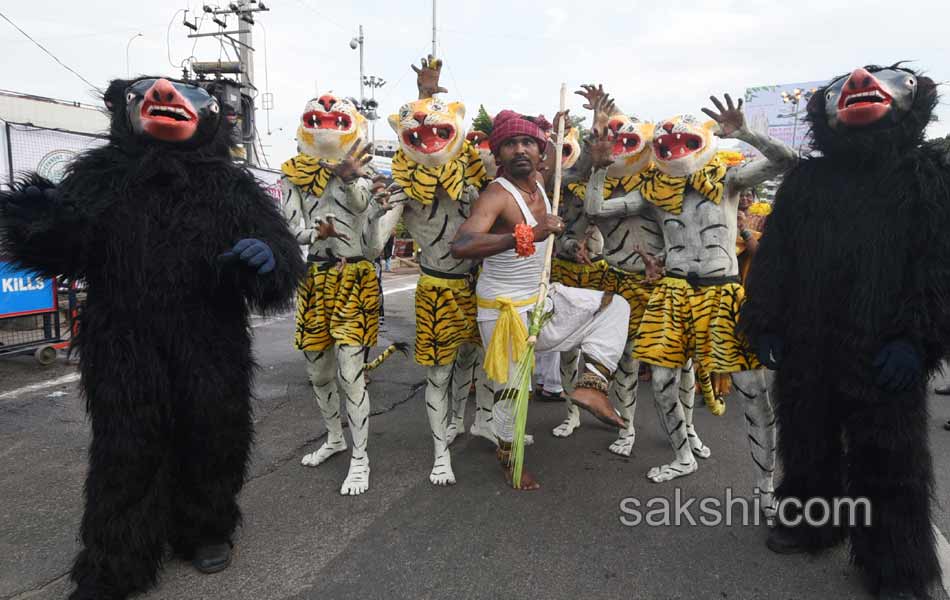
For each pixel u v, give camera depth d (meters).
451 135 3.48
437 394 3.88
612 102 3.67
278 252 2.64
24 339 6.96
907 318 2.45
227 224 2.62
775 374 2.98
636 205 3.74
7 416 5.11
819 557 3.00
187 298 2.58
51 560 2.98
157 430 2.59
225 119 2.82
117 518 2.55
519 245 3.05
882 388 2.54
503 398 3.59
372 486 3.83
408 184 3.56
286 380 6.41
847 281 2.61
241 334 2.82
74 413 5.19
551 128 4.19
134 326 2.53
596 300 3.51
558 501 3.63
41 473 3.98
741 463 4.23
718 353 3.32
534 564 2.96
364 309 3.81
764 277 2.88
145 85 2.57
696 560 2.99
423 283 3.77
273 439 4.68
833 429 2.80
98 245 2.48
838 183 2.68
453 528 3.30
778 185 3.00
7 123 6.80
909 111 2.53
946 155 2.50
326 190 3.80
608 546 3.12
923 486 2.57
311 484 3.86
